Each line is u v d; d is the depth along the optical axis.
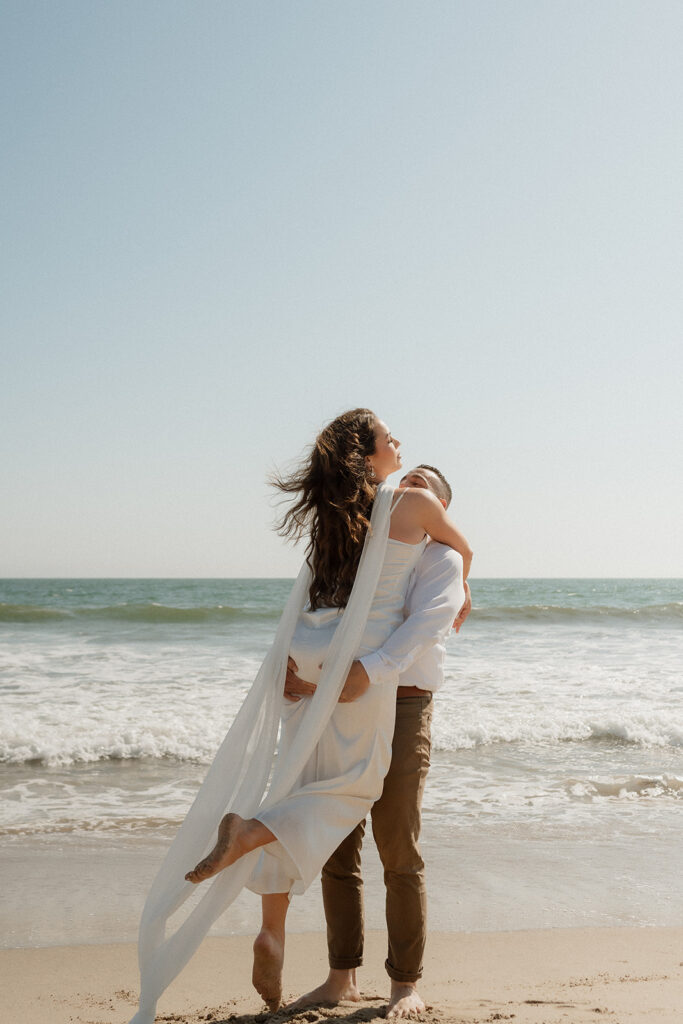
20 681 11.07
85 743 7.53
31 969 3.28
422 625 2.37
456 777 6.93
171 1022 2.55
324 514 2.47
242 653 14.38
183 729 8.10
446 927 3.83
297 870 2.32
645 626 21.17
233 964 3.36
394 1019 2.37
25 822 5.48
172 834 5.25
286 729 2.44
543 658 14.18
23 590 45.97
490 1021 2.40
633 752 7.90
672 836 5.34
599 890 4.35
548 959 3.41
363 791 2.35
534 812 5.89
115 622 20.17
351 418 2.58
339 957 2.62
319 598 2.46
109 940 3.62
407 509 2.48
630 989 2.95
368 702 2.34
